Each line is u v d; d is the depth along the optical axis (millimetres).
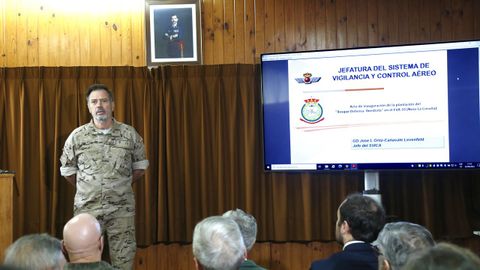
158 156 3592
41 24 3674
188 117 3625
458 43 3225
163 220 3576
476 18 3627
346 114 3377
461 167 3227
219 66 3645
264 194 3633
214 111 3643
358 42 3668
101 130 3098
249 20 3709
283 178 3621
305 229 3596
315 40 3688
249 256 3654
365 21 3670
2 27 3664
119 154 3072
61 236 3551
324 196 3629
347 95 3375
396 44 3559
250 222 1912
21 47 3660
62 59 3668
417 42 3633
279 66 3465
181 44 3678
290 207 3645
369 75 3342
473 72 3215
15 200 3527
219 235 1500
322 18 3691
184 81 3641
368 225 1854
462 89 3225
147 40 3662
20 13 3674
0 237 2789
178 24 3684
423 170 3277
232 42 3699
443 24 3641
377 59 3328
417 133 3283
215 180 3645
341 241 1976
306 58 3426
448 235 3523
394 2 3666
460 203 3527
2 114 3570
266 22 3705
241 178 3645
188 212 3592
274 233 3633
